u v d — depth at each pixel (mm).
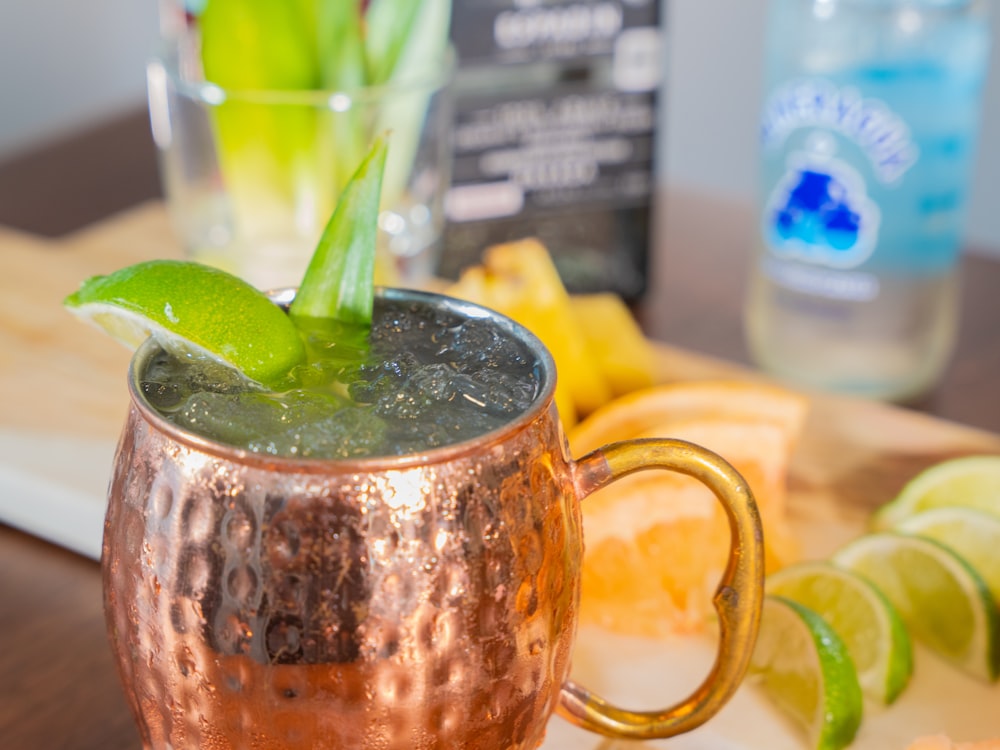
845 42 549
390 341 348
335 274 345
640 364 554
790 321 599
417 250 590
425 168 581
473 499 297
